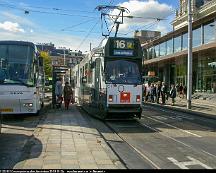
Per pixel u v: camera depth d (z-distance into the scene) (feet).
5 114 68.85
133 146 41.75
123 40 66.64
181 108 99.96
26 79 66.80
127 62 66.44
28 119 67.97
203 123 66.23
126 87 65.00
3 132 51.01
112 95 64.49
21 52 67.56
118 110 64.54
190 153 38.04
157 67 188.65
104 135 49.98
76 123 58.18
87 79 81.87
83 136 45.19
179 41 147.02
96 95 70.79
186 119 72.95
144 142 44.65
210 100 121.39
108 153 36.04
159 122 66.23
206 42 122.31
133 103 65.05
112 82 64.69
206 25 122.42
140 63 66.90
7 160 33.40
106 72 65.36
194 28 131.85
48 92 183.83
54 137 44.34
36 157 33.55
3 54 67.26
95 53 72.64
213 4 128.16
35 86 67.82
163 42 165.89
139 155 36.81
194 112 88.53
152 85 124.98
